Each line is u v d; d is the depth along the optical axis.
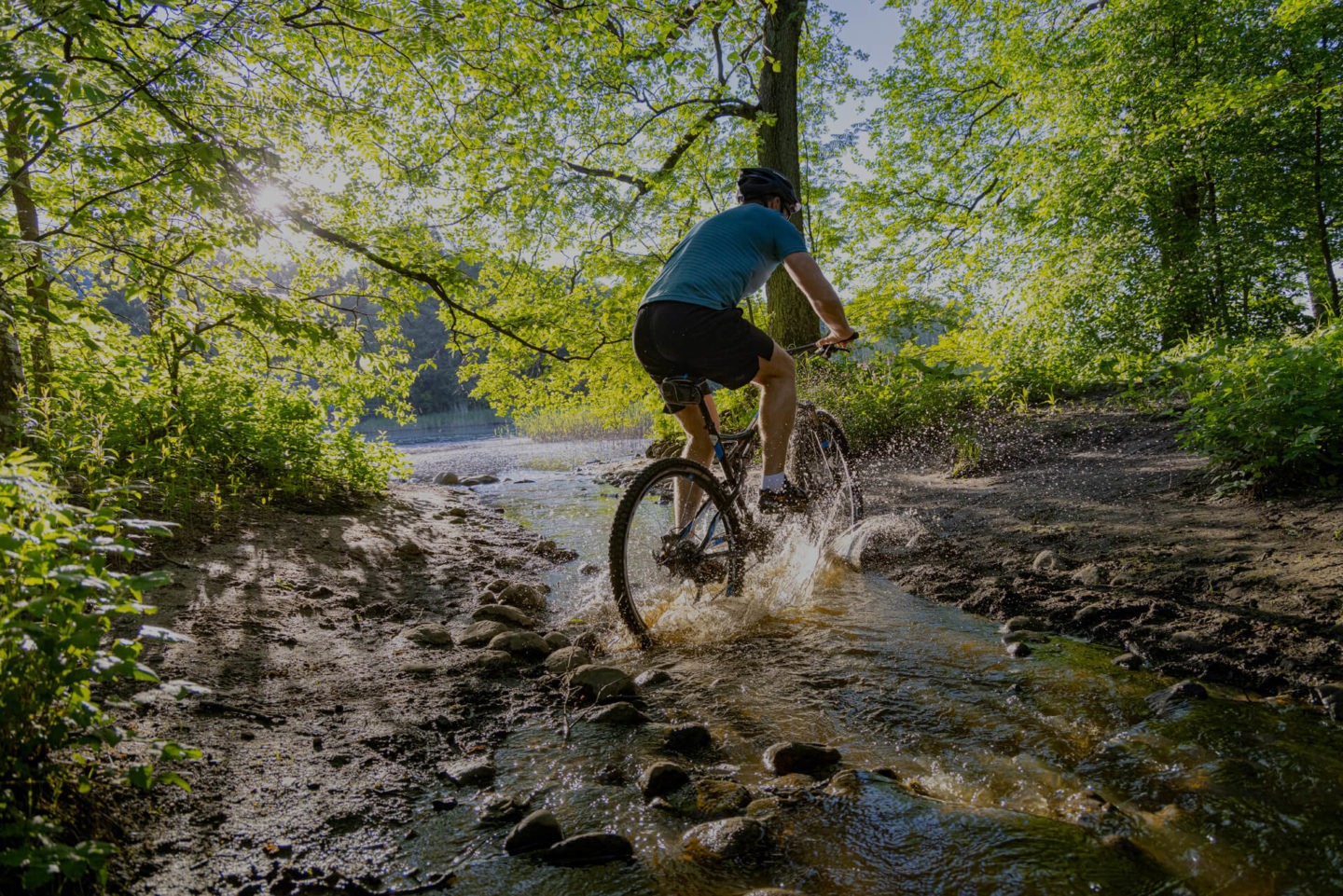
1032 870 1.62
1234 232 14.44
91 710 1.54
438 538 6.10
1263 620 2.92
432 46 6.16
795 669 2.94
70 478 4.32
